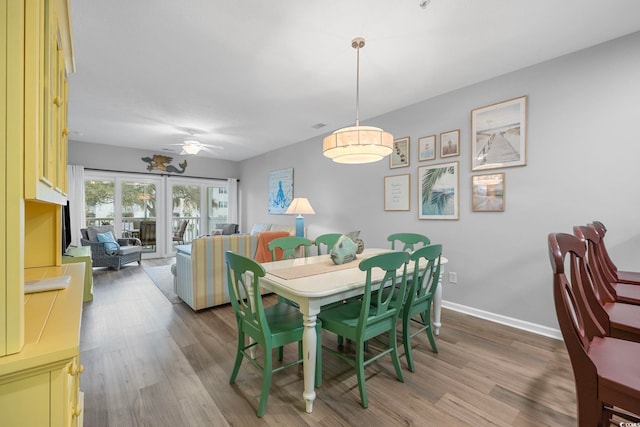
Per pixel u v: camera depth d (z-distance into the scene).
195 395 1.70
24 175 0.70
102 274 4.79
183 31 2.05
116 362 2.06
